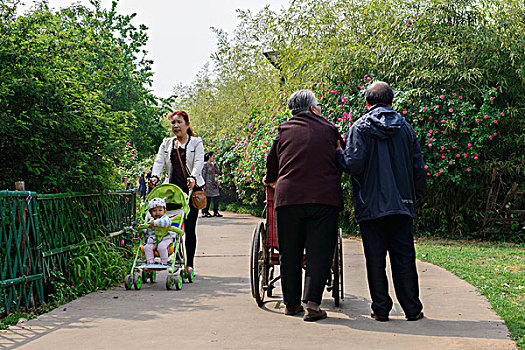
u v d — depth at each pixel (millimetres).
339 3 13133
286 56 15656
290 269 4770
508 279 6262
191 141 7051
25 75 5680
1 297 4617
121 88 19469
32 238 5164
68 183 6090
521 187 10680
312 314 4555
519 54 10297
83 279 5844
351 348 3764
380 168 4570
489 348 3730
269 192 5234
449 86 10398
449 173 10500
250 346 3820
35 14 6352
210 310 4992
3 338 4051
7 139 5688
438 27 10977
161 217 6316
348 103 11188
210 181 18531
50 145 5859
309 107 4977
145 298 5562
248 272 7203
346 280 6488
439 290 5789
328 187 4633
